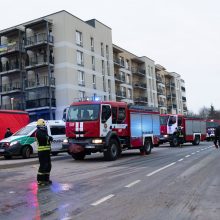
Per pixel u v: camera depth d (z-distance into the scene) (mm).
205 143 40562
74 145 18484
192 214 6844
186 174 12508
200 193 8922
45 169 11000
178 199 8258
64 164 17562
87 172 13867
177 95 101562
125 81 70125
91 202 8086
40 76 51750
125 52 71438
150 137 23062
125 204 7820
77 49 52094
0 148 21953
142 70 77062
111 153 18750
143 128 22297
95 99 19516
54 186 10531
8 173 14586
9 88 54094
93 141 18172
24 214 7121
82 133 18312
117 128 19531
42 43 50062
